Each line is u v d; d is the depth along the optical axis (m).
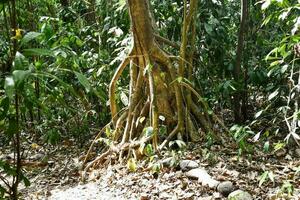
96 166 5.31
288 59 5.14
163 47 5.76
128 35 6.20
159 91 5.41
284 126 5.80
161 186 4.28
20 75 1.82
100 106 6.77
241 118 6.31
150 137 4.98
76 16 7.34
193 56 5.88
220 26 6.11
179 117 5.37
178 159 4.73
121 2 6.15
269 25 6.50
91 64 6.36
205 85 6.29
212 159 4.72
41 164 5.66
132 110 5.45
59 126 6.54
